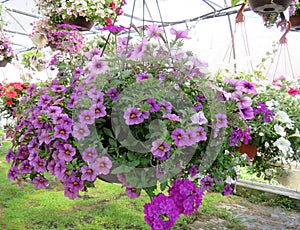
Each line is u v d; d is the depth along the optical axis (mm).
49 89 1220
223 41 3672
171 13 4465
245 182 3037
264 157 1706
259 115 1533
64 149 981
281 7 1655
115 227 2068
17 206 2363
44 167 1046
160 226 899
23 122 1201
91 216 2240
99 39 2084
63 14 2520
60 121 995
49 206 2393
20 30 5734
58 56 1900
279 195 2805
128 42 1153
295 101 1920
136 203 2555
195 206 977
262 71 2088
